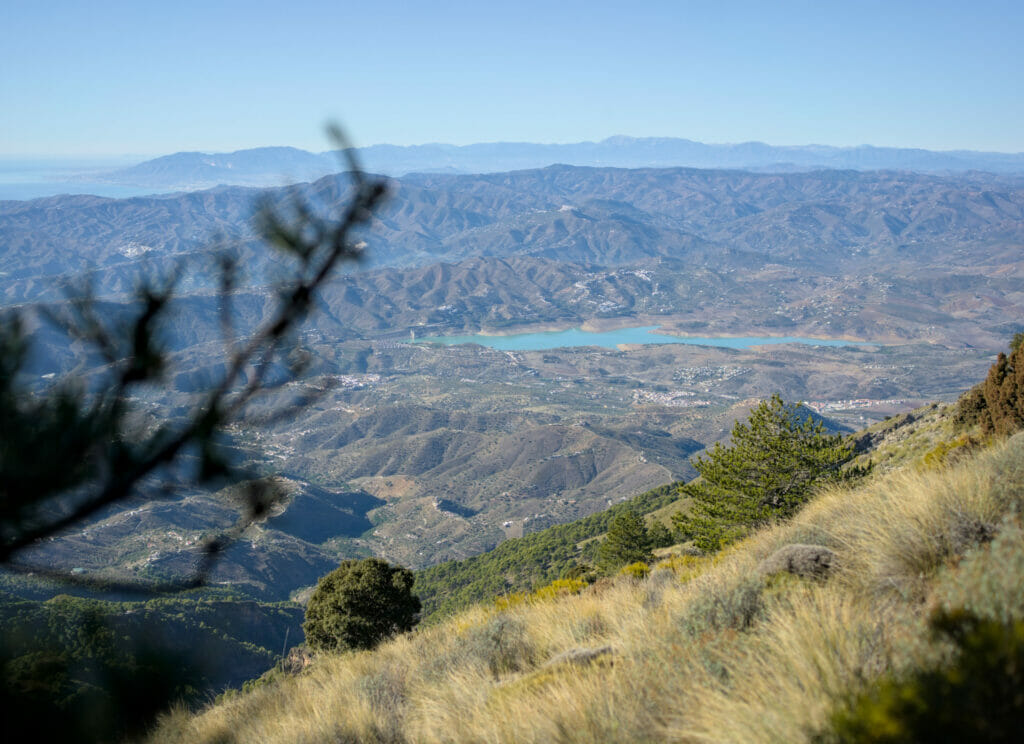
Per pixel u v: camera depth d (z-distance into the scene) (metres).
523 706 4.94
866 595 4.93
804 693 3.33
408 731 6.06
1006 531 4.05
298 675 12.03
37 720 2.81
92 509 3.07
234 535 3.54
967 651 2.59
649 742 3.84
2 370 2.75
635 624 6.30
